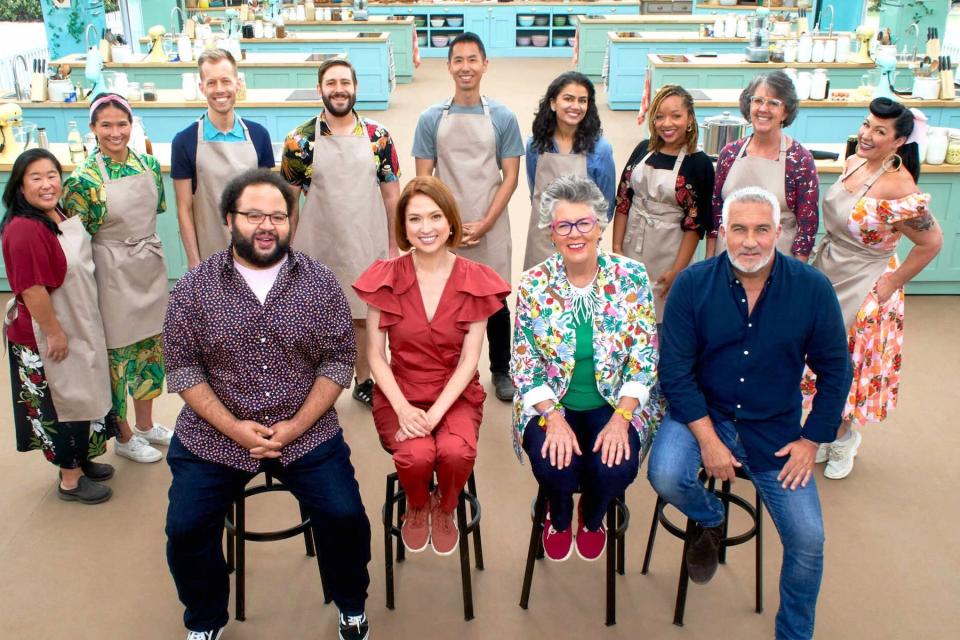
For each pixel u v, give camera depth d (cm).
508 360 400
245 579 286
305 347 244
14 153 497
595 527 258
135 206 317
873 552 297
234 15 922
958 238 498
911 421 384
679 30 1186
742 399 246
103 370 314
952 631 261
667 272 346
